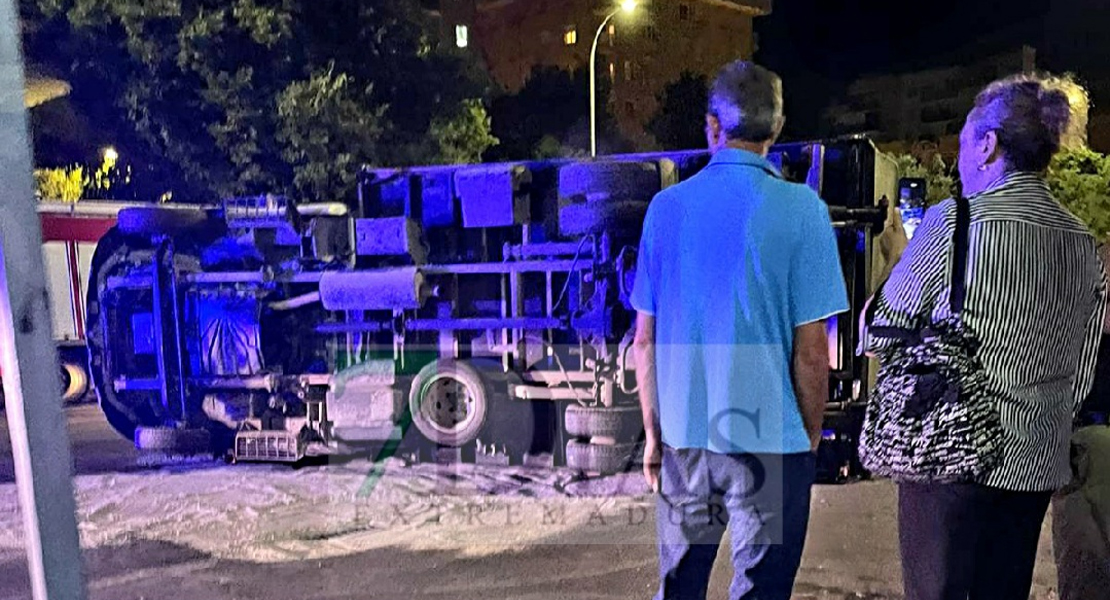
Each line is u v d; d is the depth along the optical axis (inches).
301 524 193.8
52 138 525.0
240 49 531.2
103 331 262.7
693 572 98.4
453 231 250.8
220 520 198.5
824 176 217.6
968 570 78.2
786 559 93.5
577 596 148.9
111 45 510.9
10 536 201.2
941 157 1235.2
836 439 213.5
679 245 93.4
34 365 66.6
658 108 1407.5
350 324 246.7
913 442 76.8
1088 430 96.6
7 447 321.7
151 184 557.9
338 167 560.1
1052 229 77.2
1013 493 78.1
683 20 1759.4
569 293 232.8
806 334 91.2
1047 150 79.1
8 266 64.9
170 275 253.1
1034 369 76.5
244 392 254.4
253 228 251.3
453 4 1726.1
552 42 1813.5
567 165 222.5
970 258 76.6
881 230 219.1
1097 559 96.3
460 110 679.1
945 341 77.5
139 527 194.7
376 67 605.0
